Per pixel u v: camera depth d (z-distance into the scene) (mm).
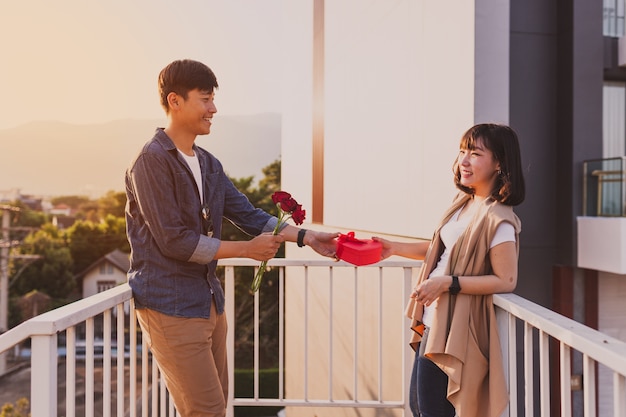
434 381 1757
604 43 4832
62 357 15938
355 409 6754
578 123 3576
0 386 23578
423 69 4176
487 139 1706
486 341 1678
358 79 6531
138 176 1588
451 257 1731
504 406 1611
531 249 3729
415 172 4379
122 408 1789
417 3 4316
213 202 1810
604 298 3961
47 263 40156
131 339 1929
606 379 4023
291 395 12086
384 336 5398
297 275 11508
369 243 2094
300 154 11367
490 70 3254
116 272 42656
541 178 3721
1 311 34156
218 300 1779
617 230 3502
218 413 1728
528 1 3668
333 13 8117
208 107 1676
